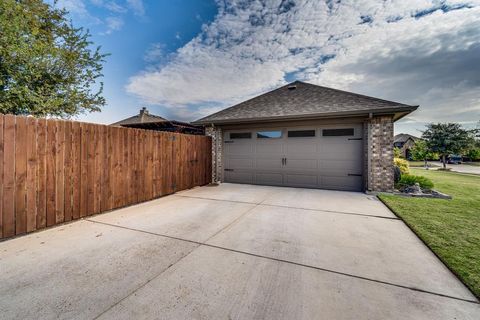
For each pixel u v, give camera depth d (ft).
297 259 9.85
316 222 15.01
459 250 10.47
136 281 8.11
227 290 7.60
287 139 29.35
